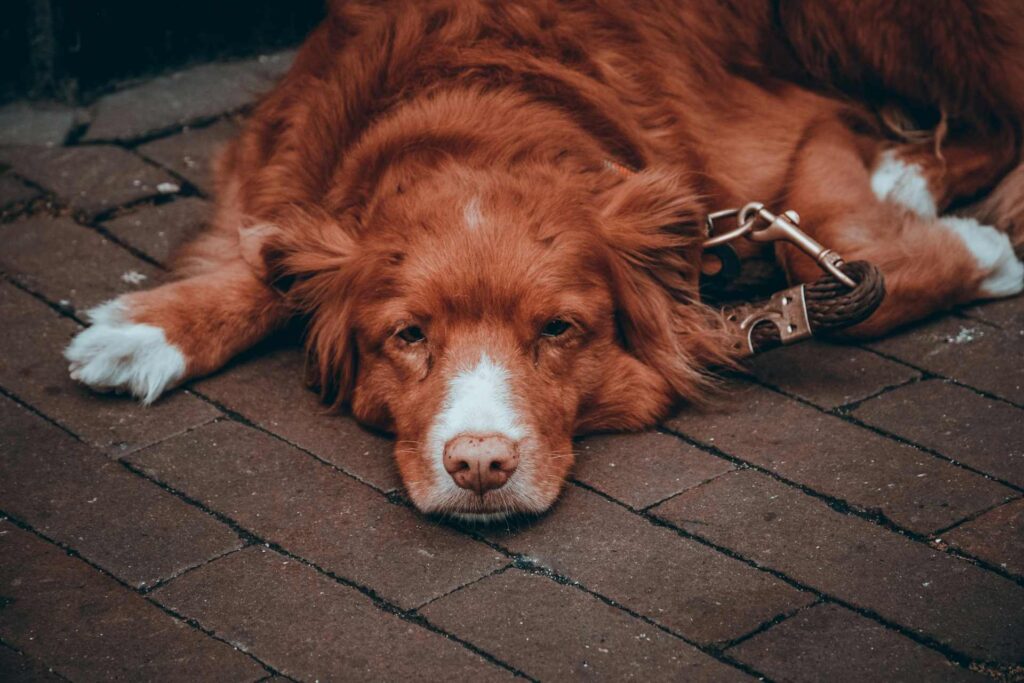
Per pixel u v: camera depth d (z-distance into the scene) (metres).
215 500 1.37
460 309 1.38
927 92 1.72
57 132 1.80
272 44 1.95
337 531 1.35
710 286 1.54
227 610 1.29
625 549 1.33
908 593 1.29
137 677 1.24
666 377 1.46
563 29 1.53
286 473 1.40
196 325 1.49
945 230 1.58
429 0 1.54
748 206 1.48
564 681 1.23
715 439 1.43
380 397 1.42
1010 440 1.41
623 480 1.39
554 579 1.31
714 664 1.24
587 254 1.41
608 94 1.52
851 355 1.51
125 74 1.88
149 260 1.62
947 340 1.52
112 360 1.46
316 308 1.48
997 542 1.32
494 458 1.32
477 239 1.39
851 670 1.24
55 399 1.47
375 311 1.41
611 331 1.43
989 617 1.27
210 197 1.71
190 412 1.46
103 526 1.35
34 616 1.28
